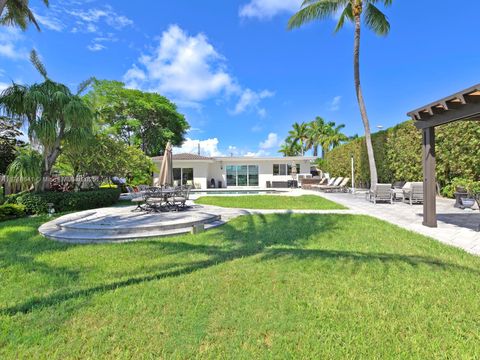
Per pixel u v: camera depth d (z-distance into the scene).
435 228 6.92
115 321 2.70
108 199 12.45
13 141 14.94
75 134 10.41
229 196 16.06
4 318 2.78
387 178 18.50
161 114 35.00
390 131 17.69
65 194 10.32
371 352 2.22
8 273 4.04
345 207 11.16
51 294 3.32
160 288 3.43
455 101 5.76
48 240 6.10
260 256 4.66
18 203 9.68
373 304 2.98
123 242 5.88
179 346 2.33
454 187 12.15
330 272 3.90
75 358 2.20
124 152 14.08
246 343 2.36
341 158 27.27
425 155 7.25
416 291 3.26
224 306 2.98
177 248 5.26
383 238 5.88
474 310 2.82
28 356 2.22
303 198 14.63
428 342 2.34
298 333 2.48
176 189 10.70
